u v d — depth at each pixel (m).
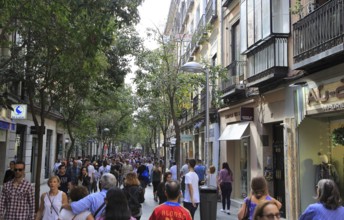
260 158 14.74
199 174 16.38
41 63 12.61
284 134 12.53
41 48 12.49
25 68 13.12
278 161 14.20
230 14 18.84
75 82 13.86
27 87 13.19
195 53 29.03
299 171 11.93
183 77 17.97
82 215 5.86
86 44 9.41
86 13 9.07
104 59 14.58
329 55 9.38
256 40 13.72
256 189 5.64
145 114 38.94
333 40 9.40
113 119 42.25
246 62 15.67
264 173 14.31
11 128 19.88
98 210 5.87
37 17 9.56
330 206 5.05
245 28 14.95
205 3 26.73
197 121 27.86
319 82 10.80
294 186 11.95
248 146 16.70
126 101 34.31
